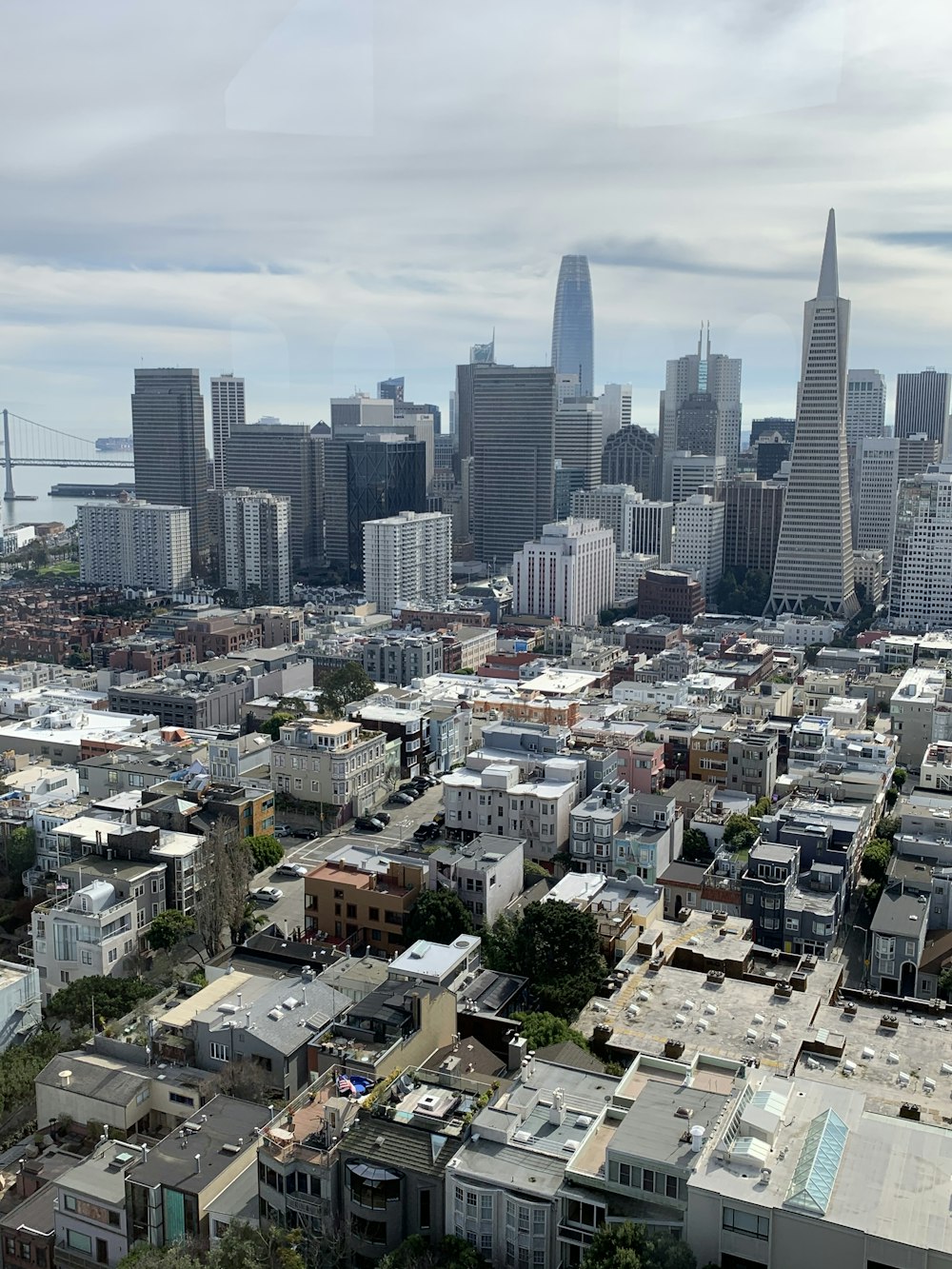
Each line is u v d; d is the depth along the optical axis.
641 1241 105.75
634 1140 112.06
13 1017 180.88
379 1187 115.62
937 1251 97.44
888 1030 154.88
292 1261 113.62
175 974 197.62
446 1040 151.75
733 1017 159.00
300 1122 125.44
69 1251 126.69
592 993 172.88
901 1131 114.19
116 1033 163.75
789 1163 109.00
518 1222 111.25
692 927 194.38
